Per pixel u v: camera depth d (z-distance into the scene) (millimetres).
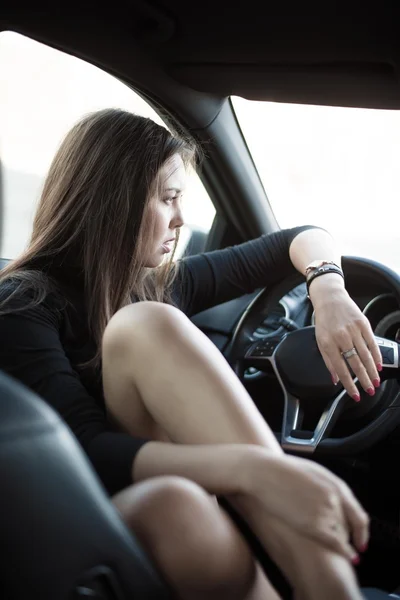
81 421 1222
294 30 1811
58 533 671
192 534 863
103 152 1520
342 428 1786
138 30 1893
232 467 985
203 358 1089
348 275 1975
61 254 1518
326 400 1710
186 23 1866
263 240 1959
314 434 1683
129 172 1511
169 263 1721
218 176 2373
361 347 1539
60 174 1548
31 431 675
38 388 1291
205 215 2547
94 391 1443
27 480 657
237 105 2305
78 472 703
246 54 1949
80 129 1564
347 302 1602
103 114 1575
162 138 1560
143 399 1158
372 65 1878
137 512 860
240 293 1930
